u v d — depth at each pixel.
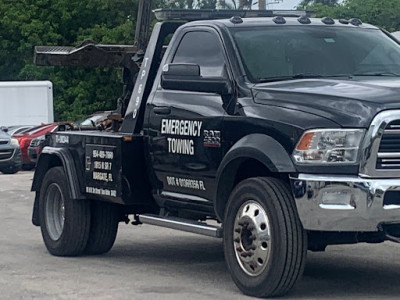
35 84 32.47
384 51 8.55
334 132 7.01
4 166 23.75
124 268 9.11
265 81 7.89
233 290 7.89
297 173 7.09
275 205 7.20
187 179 8.30
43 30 42.69
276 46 8.20
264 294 7.38
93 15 43.25
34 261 9.57
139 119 9.00
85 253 9.89
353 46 8.46
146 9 12.48
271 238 7.23
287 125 7.21
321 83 7.64
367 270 8.86
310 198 7.01
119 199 8.92
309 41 8.35
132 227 12.18
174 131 8.37
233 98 7.80
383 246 10.27
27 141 26.38
